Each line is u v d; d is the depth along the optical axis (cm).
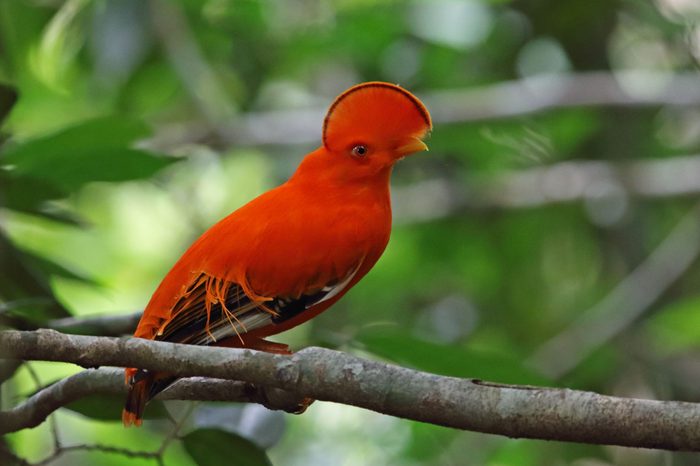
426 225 1509
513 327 1476
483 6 1426
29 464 636
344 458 1316
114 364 502
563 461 1286
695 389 1337
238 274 591
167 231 1565
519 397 479
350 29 1450
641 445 464
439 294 1508
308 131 1446
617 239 1484
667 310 1316
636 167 1472
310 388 500
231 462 670
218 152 1505
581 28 1481
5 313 704
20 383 1180
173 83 1517
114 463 1159
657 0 1438
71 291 1468
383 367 497
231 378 505
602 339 1345
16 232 1498
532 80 1454
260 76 1508
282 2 1499
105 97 1492
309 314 617
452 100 1444
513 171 1531
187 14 1459
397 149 650
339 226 618
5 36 1234
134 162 746
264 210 618
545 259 1511
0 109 706
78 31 1412
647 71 1551
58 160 737
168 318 585
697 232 1438
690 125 1577
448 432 1276
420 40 1479
